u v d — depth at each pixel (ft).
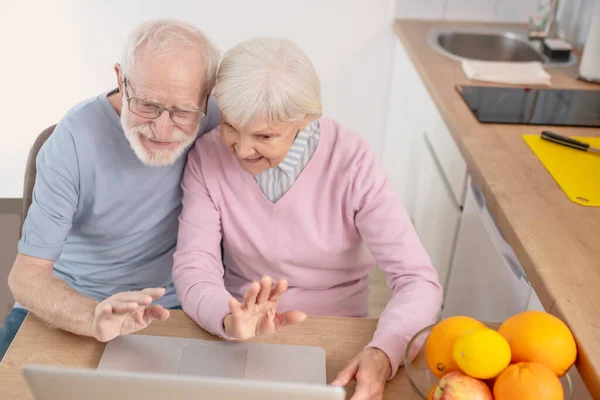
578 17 8.09
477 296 5.65
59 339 3.70
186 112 4.07
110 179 4.60
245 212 4.60
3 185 9.82
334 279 4.89
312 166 4.49
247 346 3.68
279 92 3.72
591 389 3.13
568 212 4.44
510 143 5.47
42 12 8.52
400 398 3.45
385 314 4.00
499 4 9.02
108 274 5.08
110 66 9.00
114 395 2.60
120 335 3.72
